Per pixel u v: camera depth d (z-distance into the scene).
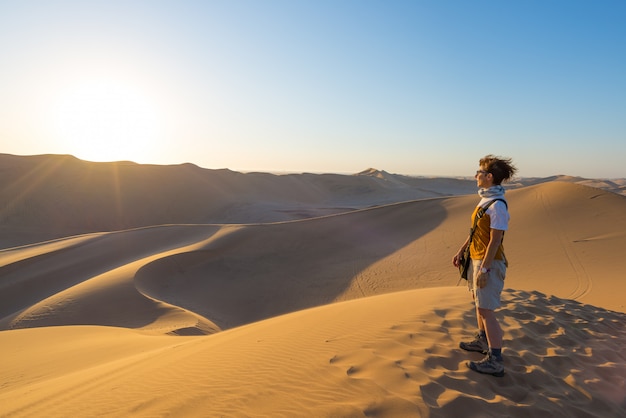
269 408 3.13
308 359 4.19
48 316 18.08
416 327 4.78
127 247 33.47
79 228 67.44
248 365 4.43
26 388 6.58
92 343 11.11
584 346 4.73
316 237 33.72
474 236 3.81
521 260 22.80
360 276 25.25
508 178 3.77
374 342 4.35
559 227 26.14
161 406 3.64
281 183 114.44
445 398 3.03
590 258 21.30
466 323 4.99
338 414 2.83
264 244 32.44
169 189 86.06
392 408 2.84
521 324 5.25
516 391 3.42
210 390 3.82
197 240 33.94
